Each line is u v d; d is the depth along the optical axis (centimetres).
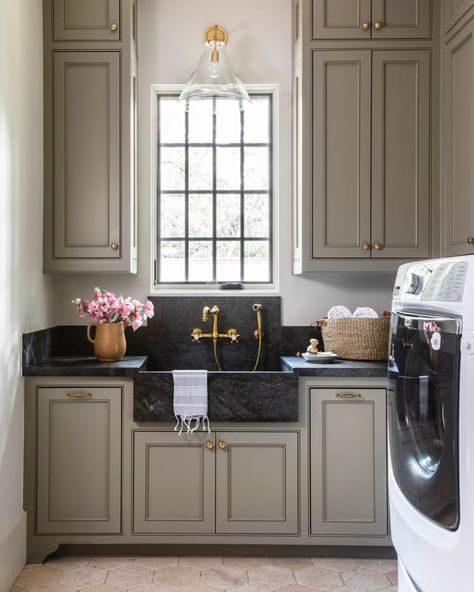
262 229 317
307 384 251
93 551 255
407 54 272
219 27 290
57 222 273
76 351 300
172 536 251
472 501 122
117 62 272
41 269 272
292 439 251
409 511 161
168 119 316
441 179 271
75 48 272
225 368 304
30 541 248
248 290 312
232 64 306
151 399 248
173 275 317
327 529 251
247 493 251
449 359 133
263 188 317
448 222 264
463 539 126
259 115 316
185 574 237
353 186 272
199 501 251
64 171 272
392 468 185
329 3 272
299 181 282
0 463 220
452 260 141
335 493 251
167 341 304
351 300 307
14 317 237
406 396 167
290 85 307
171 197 317
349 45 272
